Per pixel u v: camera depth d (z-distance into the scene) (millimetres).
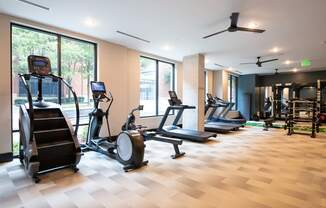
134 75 6250
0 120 3695
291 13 3543
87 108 5352
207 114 9875
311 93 10656
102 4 3312
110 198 2426
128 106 6086
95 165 3574
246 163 3738
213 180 2965
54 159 3168
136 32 4664
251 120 11102
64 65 4820
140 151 3404
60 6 3395
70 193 2541
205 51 6398
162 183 2854
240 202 2354
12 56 4016
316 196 2508
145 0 3156
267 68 9672
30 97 2934
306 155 4281
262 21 3914
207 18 3826
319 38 4977
